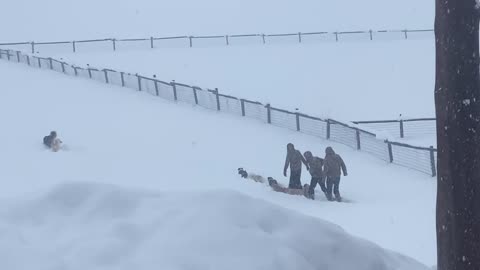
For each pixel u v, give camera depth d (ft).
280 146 79.71
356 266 17.16
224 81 127.85
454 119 16.66
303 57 147.43
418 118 91.04
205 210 16.67
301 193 58.49
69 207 17.29
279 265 15.51
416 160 72.08
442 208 17.02
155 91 108.58
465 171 16.67
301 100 115.34
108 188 17.70
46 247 15.46
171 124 89.15
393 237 40.98
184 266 14.85
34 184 59.47
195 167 69.10
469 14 16.46
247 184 62.34
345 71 134.00
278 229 17.02
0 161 68.90
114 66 138.62
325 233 17.35
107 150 75.82
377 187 62.90
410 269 19.17
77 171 65.82
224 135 84.07
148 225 16.24
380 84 124.36
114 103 100.68
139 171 66.95
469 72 16.60
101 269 14.65
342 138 82.23
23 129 84.28
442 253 17.03
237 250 15.60
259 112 93.71
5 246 15.25
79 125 87.35
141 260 14.90
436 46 17.03
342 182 64.95
